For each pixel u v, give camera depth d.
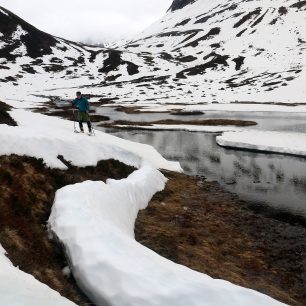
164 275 8.44
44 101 98.94
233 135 43.09
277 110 80.44
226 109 84.38
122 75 156.12
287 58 160.62
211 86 132.62
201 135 47.03
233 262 13.16
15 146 16.20
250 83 130.38
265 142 37.47
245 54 178.12
